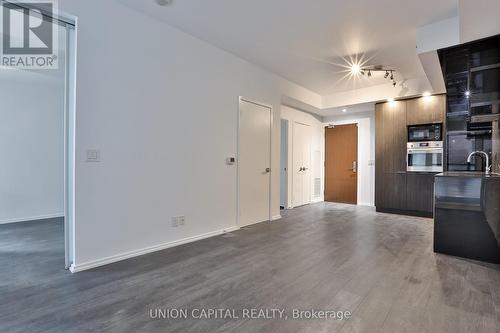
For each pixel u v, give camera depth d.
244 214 4.08
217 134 3.61
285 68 4.29
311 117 6.52
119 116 2.62
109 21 2.54
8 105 4.34
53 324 1.60
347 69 4.30
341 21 2.88
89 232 2.44
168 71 3.02
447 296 1.98
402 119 5.06
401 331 1.56
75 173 2.35
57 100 4.81
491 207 2.70
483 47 2.92
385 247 3.12
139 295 1.96
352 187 6.43
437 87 4.29
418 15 2.74
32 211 4.56
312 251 2.97
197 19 2.90
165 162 3.01
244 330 1.57
